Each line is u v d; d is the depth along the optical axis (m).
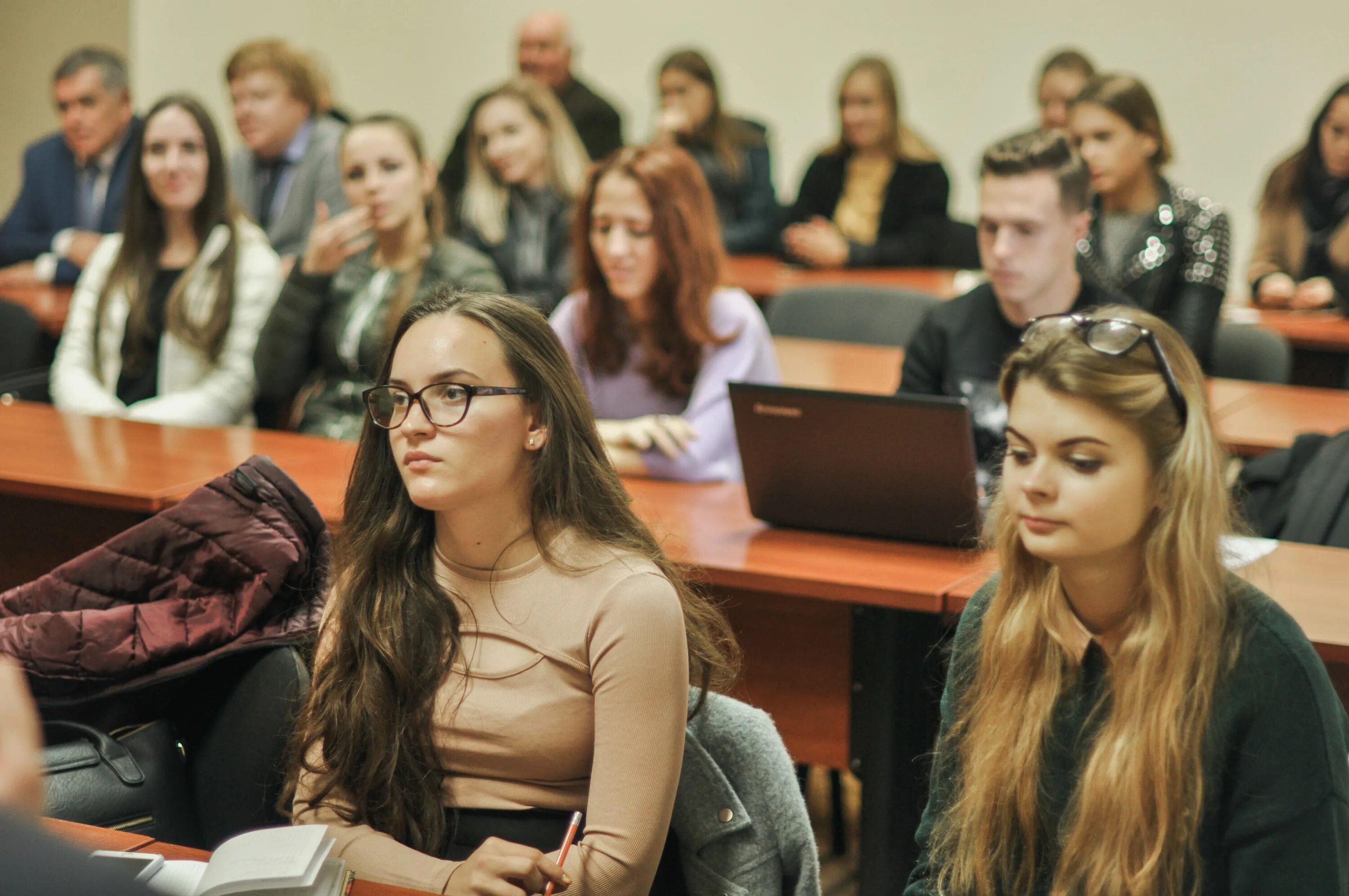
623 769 1.51
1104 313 1.39
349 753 1.60
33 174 5.84
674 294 2.94
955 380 3.00
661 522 2.50
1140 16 7.06
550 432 1.60
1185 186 7.09
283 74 5.56
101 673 1.80
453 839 1.60
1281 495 2.57
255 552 1.85
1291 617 1.36
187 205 3.86
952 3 7.46
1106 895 1.35
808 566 2.27
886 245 6.14
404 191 3.63
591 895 1.47
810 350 4.13
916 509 2.35
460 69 8.60
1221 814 1.34
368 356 3.60
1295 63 6.79
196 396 3.82
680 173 2.93
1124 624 1.39
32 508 2.83
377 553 1.65
